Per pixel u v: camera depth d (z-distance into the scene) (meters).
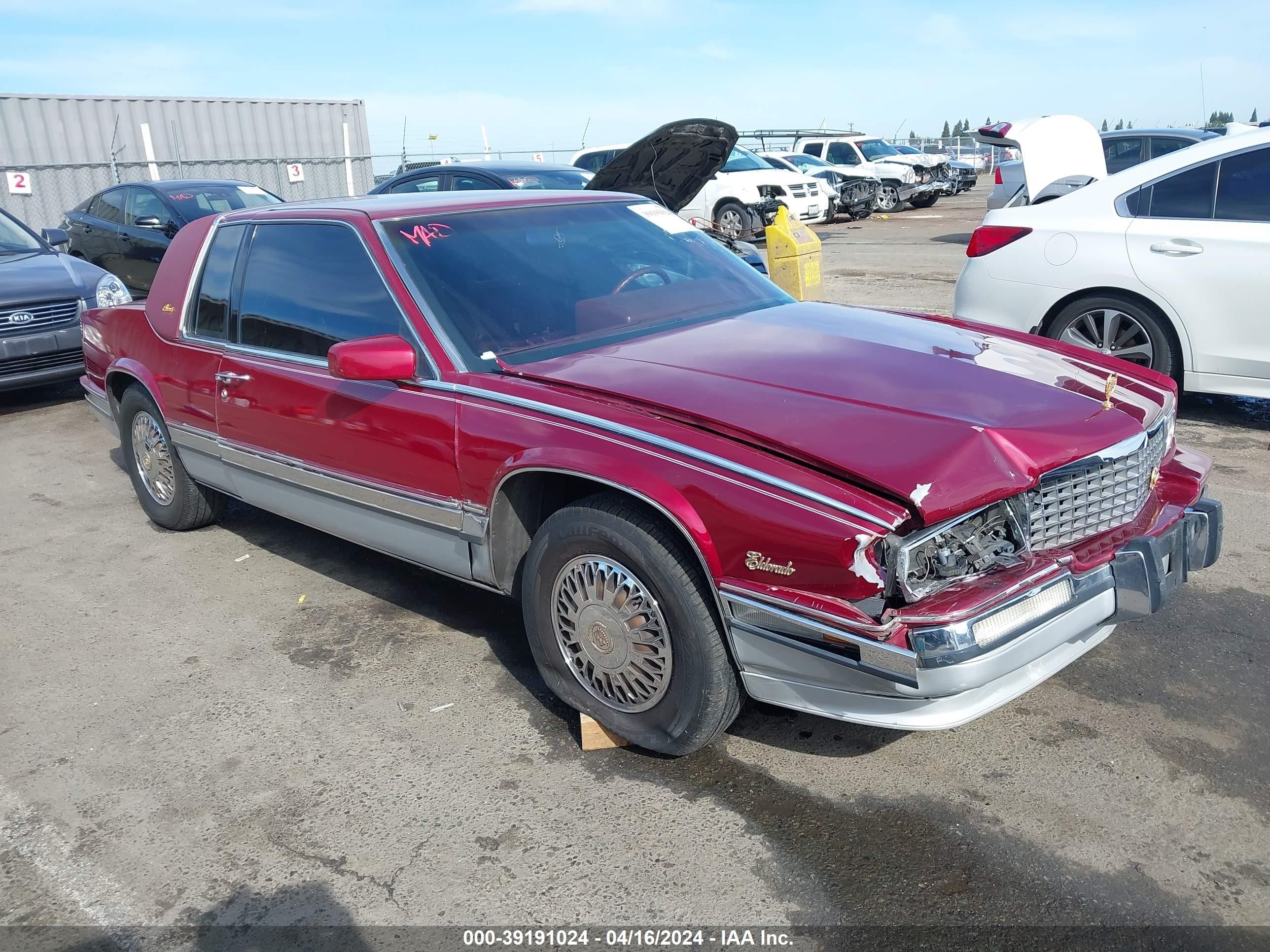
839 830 2.69
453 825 2.79
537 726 3.27
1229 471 5.28
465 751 3.14
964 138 37.03
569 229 3.96
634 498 2.83
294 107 20.88
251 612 4.21
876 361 3.08
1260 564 4.16
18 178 17.53
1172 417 3.18
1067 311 6.16
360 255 3.64
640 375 3.07
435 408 3.28
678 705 2.85
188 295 4.49
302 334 3.85
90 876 2.66
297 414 3.81
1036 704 3.24
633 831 2.73
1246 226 5.50
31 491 6.02
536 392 3.09
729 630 2.66
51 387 8.98
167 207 11.14
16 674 3.77
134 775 3.09
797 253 9.45
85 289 7.98
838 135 25.52
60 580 4.65
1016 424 2.63
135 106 18.77
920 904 2.41
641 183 7.97
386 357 3.14
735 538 2.56
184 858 2.71
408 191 10.48
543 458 2.93
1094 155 7.47
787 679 2.62
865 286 11.59
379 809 2.87
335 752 3.17
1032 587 2.48
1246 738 3.00
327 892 2.55
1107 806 2.73
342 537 3.92
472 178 9.92
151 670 3.75
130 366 4.82
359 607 4.22
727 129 7.30
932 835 2.65
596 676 3.06
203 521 5.12
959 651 2.34
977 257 6.50
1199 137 12.66
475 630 3.97
